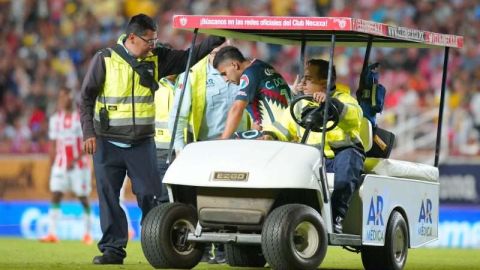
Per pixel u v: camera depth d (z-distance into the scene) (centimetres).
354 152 3030
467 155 7462
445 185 6862
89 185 6050
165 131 3744
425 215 3406
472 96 8450
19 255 4375
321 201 2870
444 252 5097
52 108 9550
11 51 10106
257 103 3450
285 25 2938
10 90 9769
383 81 8862
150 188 3459
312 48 9312
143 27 3384
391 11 9700
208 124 3681
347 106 2992
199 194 2919
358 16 9819
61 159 6034
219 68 3606
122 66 3412
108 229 3456
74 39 10225
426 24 9581
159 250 2950
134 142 3431
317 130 2998
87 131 3388
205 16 3033
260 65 3431
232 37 3375
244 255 3381
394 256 3181
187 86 3600
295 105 3125
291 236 2752
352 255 4428
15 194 7612
